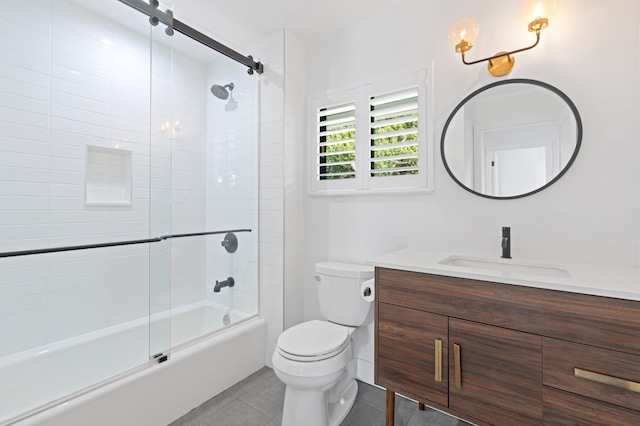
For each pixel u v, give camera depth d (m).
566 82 1.39
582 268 1.21
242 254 2.27
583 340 0.93
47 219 1.78
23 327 1.67
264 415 1.60
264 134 2.21
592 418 0.92
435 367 1.21
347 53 2.10
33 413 1.17
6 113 1.65
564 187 1.39
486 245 1.58
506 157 1.53
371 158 1.98
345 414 1.58
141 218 2.20
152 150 1.78
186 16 1.99
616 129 1.29
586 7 1.35
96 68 1.98
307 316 2.28
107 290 2.00
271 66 2.18
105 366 1.79
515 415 1.04
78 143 1.91
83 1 1.87
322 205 2.21
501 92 1.55
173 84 2.20
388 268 1.34
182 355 1.62
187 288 2.24
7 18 1.65
